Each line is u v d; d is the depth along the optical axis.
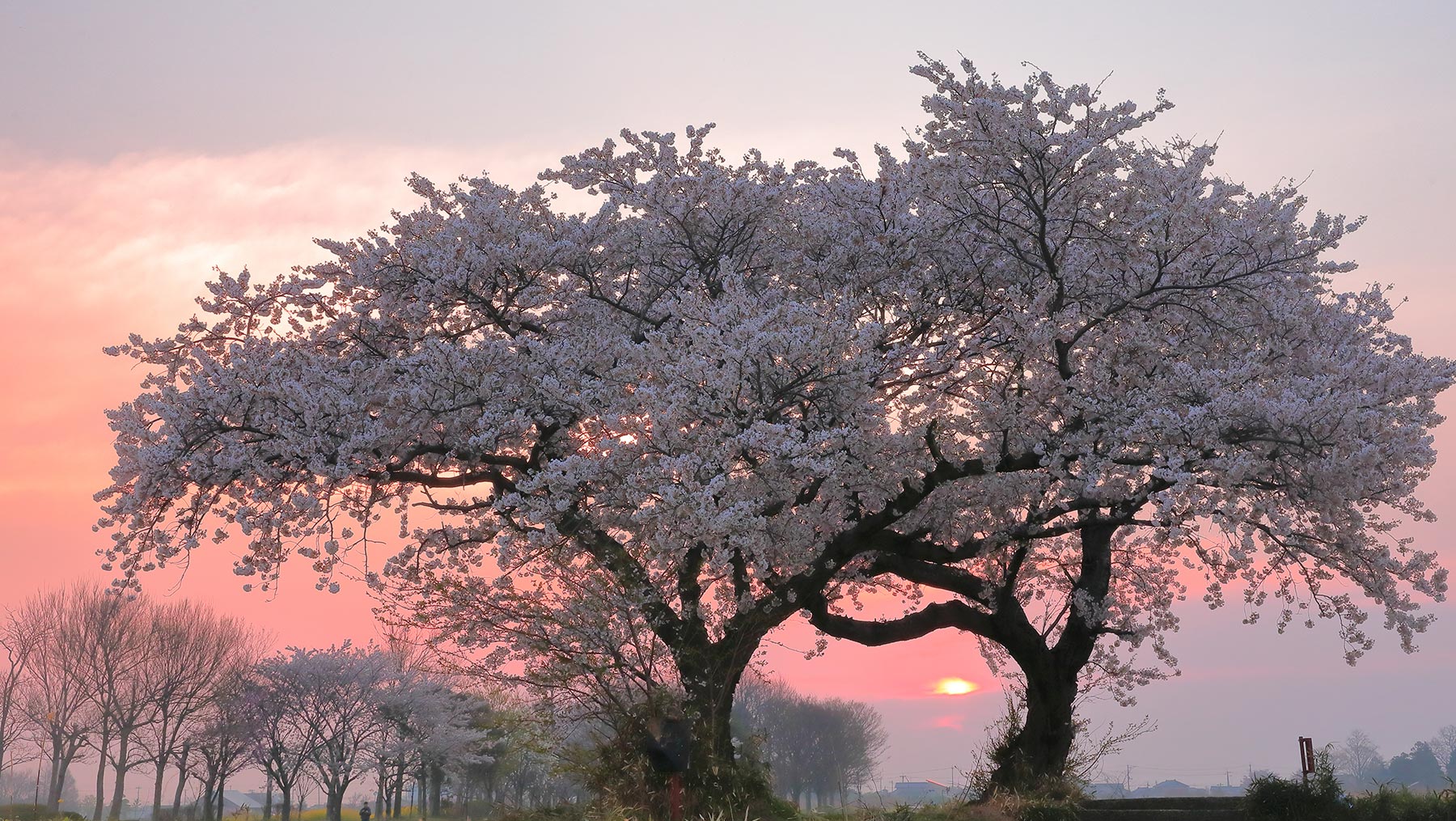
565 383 17.84
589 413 17.48
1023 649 20.02
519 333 19.02
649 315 20.09
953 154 17.52
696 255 19.70
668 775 12.19
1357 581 19.08
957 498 19.52
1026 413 18.06
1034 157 16.97
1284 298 18.33
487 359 17.39
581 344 18.38
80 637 46.25
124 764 46.09
